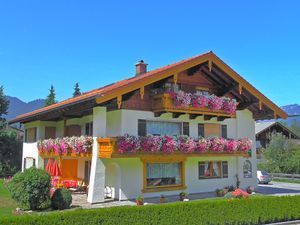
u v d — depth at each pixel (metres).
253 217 14.41
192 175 22.80
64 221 10.67
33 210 15.73
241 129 25.59
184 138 21.02
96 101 17.30
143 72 25.31
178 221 12.66
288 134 53.06
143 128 20.75
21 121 31.28
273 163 40.78
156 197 20.81
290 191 25.77
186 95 20.98
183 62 20.53
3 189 23.84
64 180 23.69
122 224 11.61
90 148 19.45
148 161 20.61
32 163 29.33
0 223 9.70
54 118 27.83
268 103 24.42
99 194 18.72
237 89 24.25
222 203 13.78
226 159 24.72
